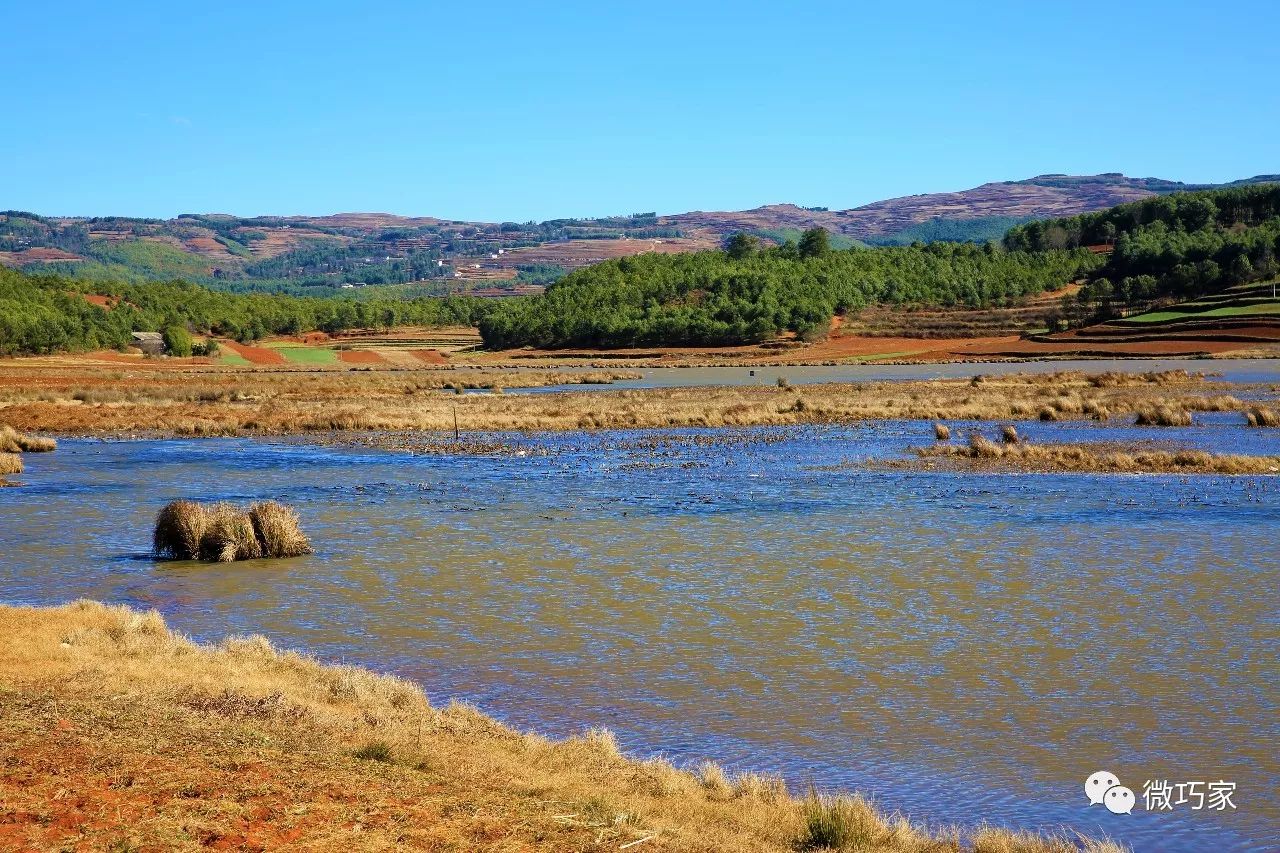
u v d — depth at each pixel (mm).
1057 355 145375
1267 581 21578
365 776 10414
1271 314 161500
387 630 19172
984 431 54812
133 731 11484
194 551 25969
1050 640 17891
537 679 16297
